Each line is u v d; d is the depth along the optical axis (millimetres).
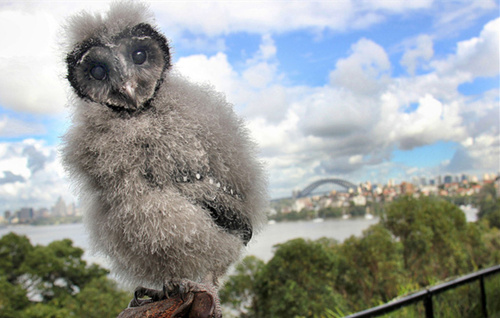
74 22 469
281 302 2941
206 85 537
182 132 457
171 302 442
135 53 465
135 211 430
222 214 482
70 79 465
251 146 543
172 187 451
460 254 3006
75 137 458
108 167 435
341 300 3021
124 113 461
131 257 458
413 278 3027
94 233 486
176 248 438
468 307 1711
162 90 476
